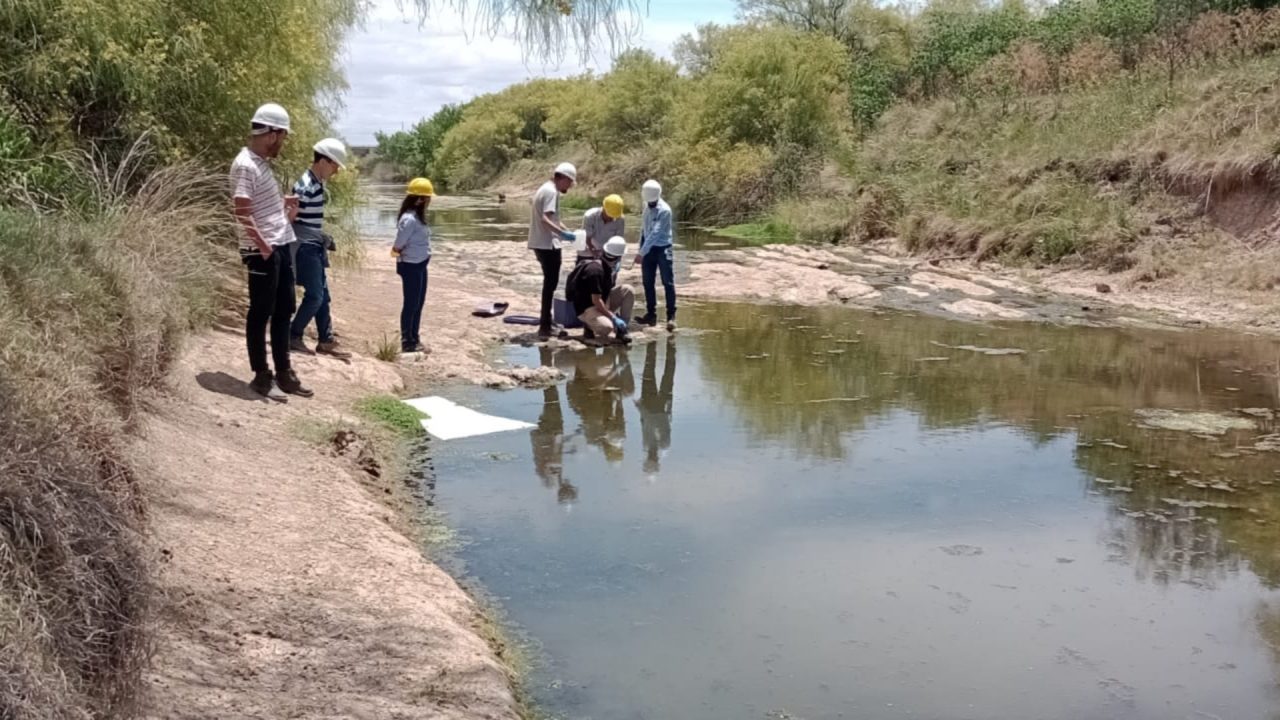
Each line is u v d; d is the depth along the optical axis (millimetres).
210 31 9500
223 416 6527
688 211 29688
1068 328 12656
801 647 4746
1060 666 4621
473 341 11125
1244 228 15422
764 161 28047
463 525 6098
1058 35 24406
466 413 8336
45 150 7754
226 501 5176
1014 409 8859
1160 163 17203
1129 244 16281
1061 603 5242
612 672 4484
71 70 8250
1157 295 14750
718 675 4480
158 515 4664
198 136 9414
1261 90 16750
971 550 5871
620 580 5410
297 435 6707
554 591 5266
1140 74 20188
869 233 21844
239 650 3885
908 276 17016
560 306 12016
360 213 17016
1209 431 8211
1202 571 5637
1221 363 10609
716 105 30625
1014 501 6641
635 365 10391
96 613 3234
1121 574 5586
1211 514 6445
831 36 34562
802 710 4215
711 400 9078
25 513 3182
